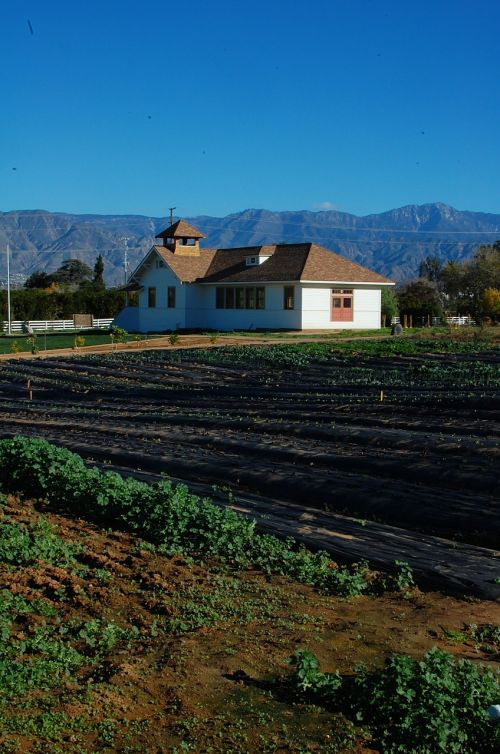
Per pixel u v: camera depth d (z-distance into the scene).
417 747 7.21
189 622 9.83
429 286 90.06
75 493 14.67
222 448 19.48
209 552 12.40
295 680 8.16
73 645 9.27
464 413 22.02
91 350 47.47
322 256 54.59
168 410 26.72
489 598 10.69
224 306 57.28
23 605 10.12
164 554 12.41
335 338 47.91
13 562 11.87
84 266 163.12
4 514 14.56
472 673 7.84
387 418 21.91
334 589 11.07
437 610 10.34
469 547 12.42
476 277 85.69
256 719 7.65
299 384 31.44
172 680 8.34
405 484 15.32
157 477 17.28
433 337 46.62
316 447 18.69
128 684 8.23
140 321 62.75
